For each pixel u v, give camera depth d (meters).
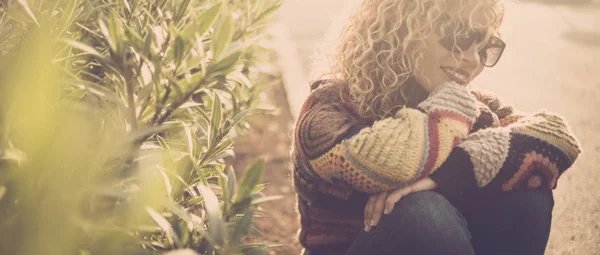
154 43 1.22
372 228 1.69
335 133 1.68
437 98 1.70
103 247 0.94
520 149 1.73
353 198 1.77
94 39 1.54
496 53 1.80
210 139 1.46
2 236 0.85
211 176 1.53
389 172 1.62
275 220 3.11
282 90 5.28
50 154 0.88
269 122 4.50
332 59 1.90
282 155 3.93
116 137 1.07
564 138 1.80
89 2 1.41
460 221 1.67
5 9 1.37
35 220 0.85
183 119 1.66
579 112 5.17
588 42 7.54
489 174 1.70
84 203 1.01
